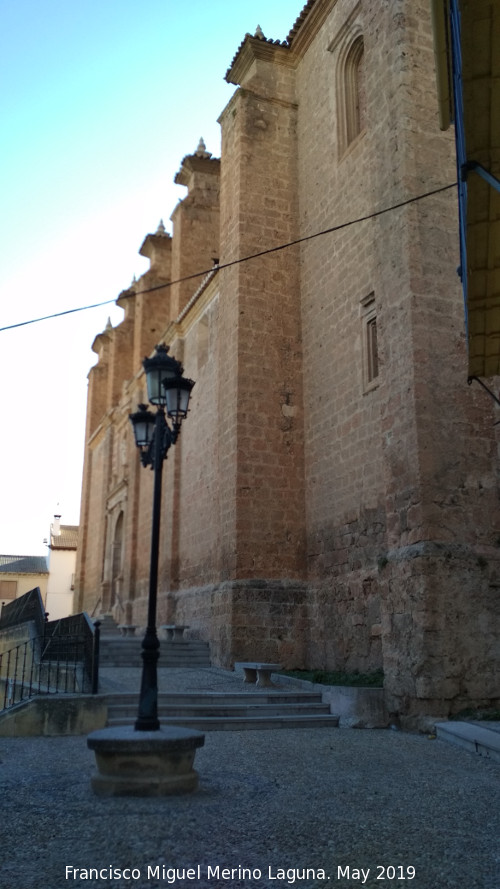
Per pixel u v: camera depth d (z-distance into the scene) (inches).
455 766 310.2
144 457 333.1
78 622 482.6
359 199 625.3
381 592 452.1
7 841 198.5
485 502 443.2
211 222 1143.6
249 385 673.6
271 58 775.7
